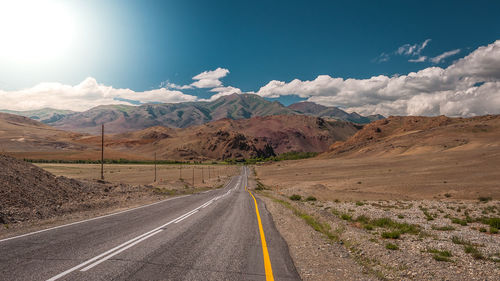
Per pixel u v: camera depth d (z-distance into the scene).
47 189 17.00
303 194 42.53
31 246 7.07
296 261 6.72
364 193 43.66
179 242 8.01
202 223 11.56
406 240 10.66
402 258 7.59
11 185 14.41
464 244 9.93
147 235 8.80
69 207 14.59
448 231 13.48
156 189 34.38
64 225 10.23
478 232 13.28
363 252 8.06
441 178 53.88
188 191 41.59
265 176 118.25
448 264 7.21
